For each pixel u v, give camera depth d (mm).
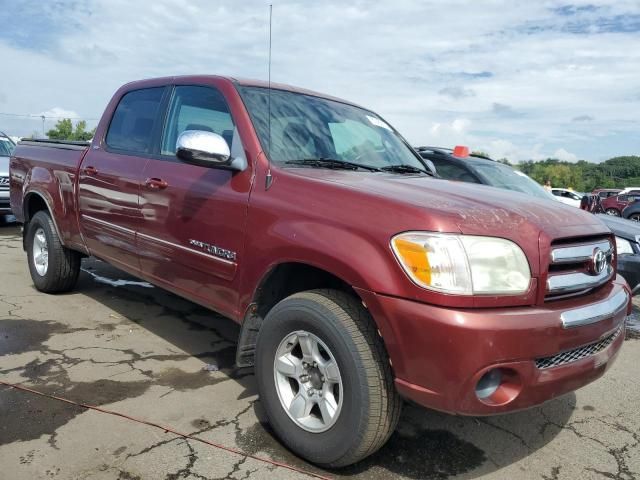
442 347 2123
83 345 3941
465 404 2162
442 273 2152
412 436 2953
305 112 3561
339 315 2395
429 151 7234
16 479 2336
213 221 3090
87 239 4426
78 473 2408
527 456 2830
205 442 2729
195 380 3453
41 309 4711
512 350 2152
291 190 2750
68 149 4793
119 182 3912
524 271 2266
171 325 4504
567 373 2350
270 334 2691
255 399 3232
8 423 2787
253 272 2822
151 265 3703
